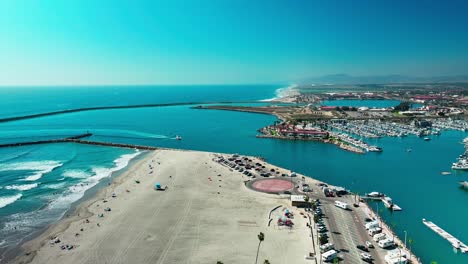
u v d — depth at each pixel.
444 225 110.75
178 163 184.88
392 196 137.62
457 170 176.12
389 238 94.25
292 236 97.50
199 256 86.62
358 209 118.69
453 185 152.00
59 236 98.12
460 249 94.19
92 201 126.75
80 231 101.31
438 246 96.38
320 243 92.50
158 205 122.00
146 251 89.31
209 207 119.88
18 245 93.12
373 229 99.69
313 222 106.94
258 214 113.44
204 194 133.75
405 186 150.38
